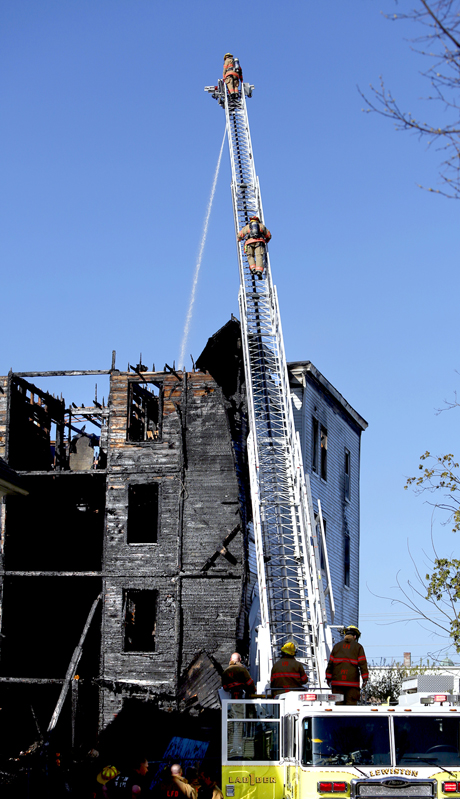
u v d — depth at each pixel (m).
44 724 31.39
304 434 33.47
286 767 12.67
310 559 23.80
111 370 33.16
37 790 23.67
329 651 22.50
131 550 31.28
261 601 23.22
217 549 30.64
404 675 41.12
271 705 13.66
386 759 11.63
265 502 25.78
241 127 39.75
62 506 36.09
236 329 29.92
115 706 29.69
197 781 16.05
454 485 19.00
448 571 18.59
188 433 32.03
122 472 32.09
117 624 30.62
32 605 33.19
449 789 11.47
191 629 30.14
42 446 35.28
